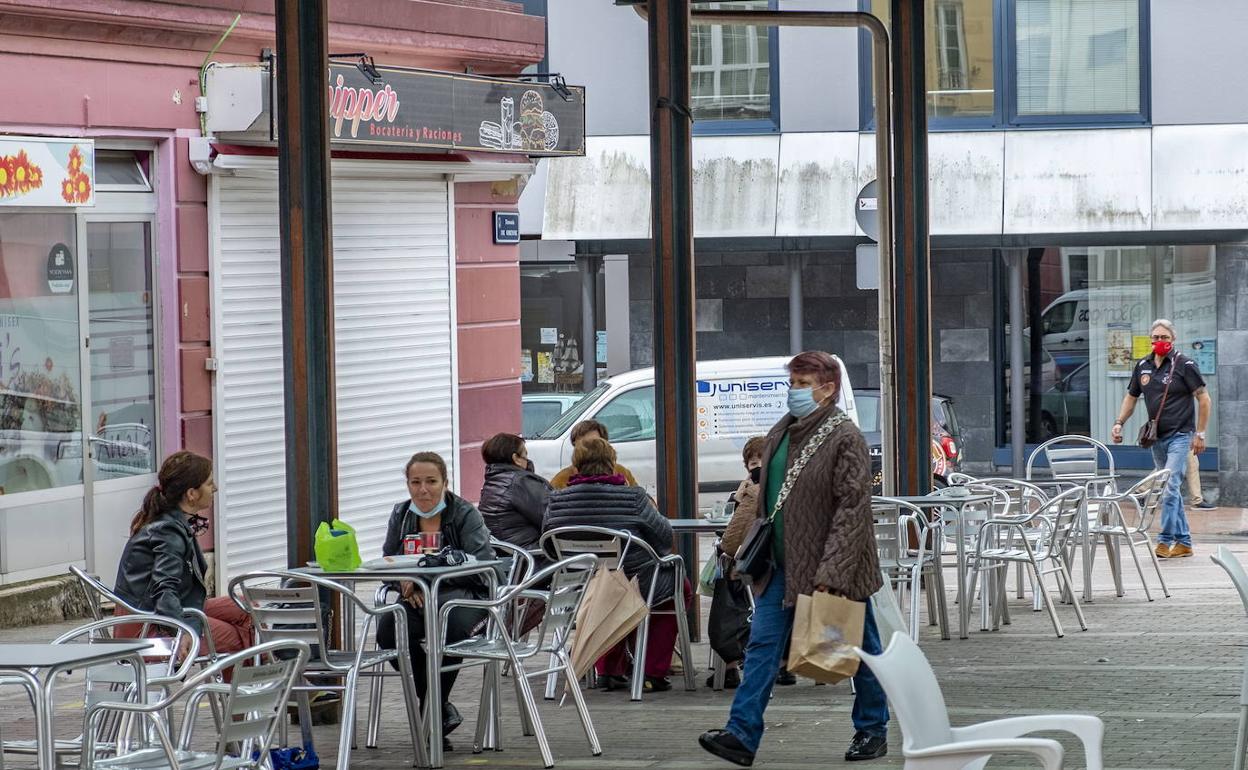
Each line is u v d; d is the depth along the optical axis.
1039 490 23.41
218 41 23.50
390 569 13.84
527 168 28.64
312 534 14.97
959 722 14.71
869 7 39.56
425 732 14.13
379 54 26.70
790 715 15.39
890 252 24.45
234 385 23.92
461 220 28.55
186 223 23.25
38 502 21.38
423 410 27.52
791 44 39.69
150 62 22.64
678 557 16.95
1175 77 37.97
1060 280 39.25
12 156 20.59
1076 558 28.36
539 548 17.50
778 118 39.94
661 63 19.28
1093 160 38.06
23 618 20.92
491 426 29.30
